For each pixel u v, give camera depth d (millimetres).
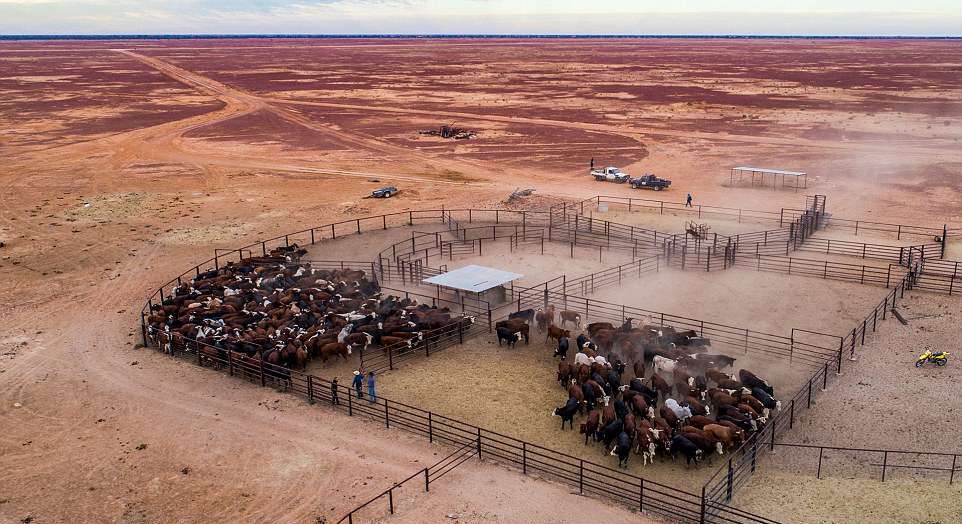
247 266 42719
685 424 24047
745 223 51750
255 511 20062
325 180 72188
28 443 24141
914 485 20344
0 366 30609
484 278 36656
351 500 20484
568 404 24656
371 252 47562
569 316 33156
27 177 74125
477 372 29312
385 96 148000
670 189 64250
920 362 28125
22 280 43344
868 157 75438
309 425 25141
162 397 27516
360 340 31125
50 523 19766
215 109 128625
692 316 34531
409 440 23984
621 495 20031
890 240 46125
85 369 30234
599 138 93375
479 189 66250
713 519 19094
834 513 19000
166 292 40719
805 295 36875
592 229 51281
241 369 29453
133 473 22141
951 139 84500
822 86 155250
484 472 21922
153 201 63781
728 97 135375
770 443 23000
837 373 27906
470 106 130375
